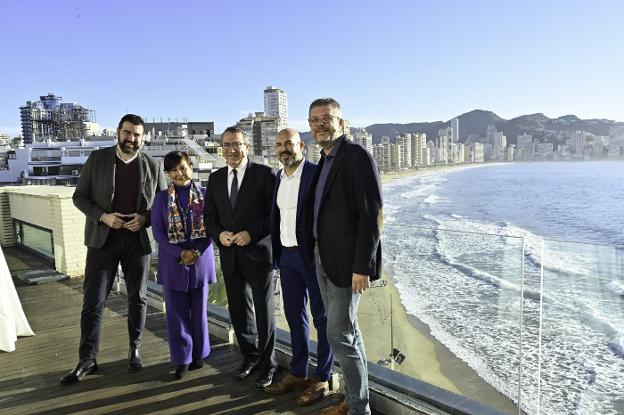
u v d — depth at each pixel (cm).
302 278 318
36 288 671
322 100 263
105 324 493
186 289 351
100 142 9062
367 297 438
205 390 332
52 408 312
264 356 333
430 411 268
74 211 736
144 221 365
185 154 357
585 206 5709
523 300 290
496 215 5034
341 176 259
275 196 321
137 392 332
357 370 268
